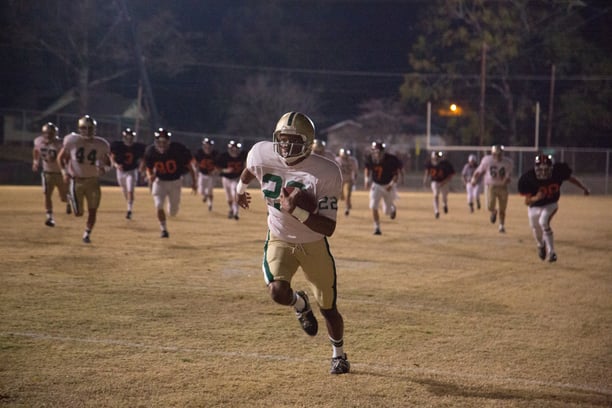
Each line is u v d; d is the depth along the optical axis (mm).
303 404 5809
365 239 17266
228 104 60281
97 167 14727
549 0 55219
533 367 6984
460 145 58844
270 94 57625
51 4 49125
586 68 55938
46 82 53188
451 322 8758
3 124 50656
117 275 11250
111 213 21938
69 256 12969
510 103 56875
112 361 6773
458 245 16469
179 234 17016
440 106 58156
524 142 58406
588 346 7809
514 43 55344
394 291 10680
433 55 58812
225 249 14625
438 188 23719
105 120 49719
